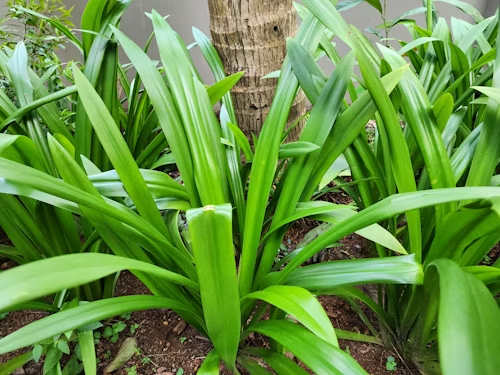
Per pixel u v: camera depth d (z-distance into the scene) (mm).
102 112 510
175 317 803
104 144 507
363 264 533
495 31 997
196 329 732
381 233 551
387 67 743
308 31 722
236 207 753
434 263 426
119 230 544
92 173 654
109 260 379
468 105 954
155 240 511
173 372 691
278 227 583
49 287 310
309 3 580
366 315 790
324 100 610
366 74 524
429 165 586
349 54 606
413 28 1136
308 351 417
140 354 727
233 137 837
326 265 562
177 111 583
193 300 649
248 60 1077
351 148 696
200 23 1739
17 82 779
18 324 800
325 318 407
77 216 903
